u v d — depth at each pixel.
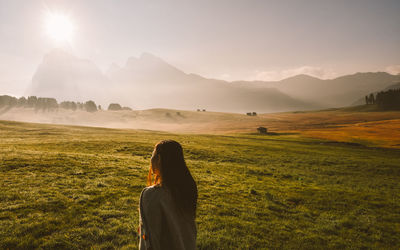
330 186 21.16
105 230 8.35
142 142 43.59
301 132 132.00
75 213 9.54
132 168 20.02
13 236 7.36
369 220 12.55
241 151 44.81
